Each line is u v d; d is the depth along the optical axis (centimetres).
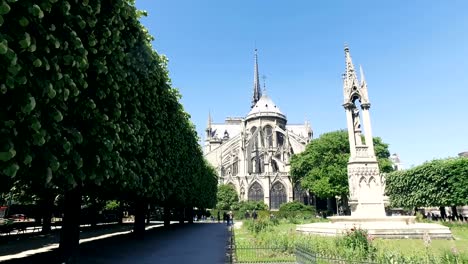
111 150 1311
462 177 4916
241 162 12194
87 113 1219
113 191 2025
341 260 1390
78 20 1069
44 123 951
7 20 788
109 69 1380
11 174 787
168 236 3344
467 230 3450
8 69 719
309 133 16462
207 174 6706
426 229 2491
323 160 7712
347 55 3256
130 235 3291
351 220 2822
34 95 880
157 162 2294
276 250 1867
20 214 4872
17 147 843
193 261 1770
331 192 7319
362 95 3109
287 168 11775
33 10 805
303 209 9325
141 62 1730
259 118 13188
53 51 971
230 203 10831
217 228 4766
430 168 5316
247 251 1920
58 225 4562
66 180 1159
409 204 5756
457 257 1289
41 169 945
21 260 1803
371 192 2900
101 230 4081
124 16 1469
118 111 1393
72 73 1062
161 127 2355
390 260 1340
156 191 2388
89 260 1791
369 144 3012
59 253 1619
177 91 2880
